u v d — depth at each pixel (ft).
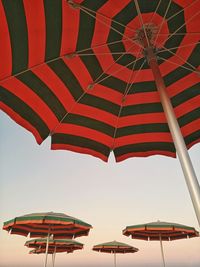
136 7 6.58
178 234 33.09
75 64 7.64
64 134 8.72
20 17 5.88
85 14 6.49
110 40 7.45
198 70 8.38
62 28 6.52
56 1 5.92
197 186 5.25
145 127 9.38
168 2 6.75
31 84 7.36
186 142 9.32
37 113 7.78
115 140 9.37
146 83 8.71
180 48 7.96
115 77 8.42
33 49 6.61
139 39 7.30
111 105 8.93
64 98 8.23
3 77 6.82
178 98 8.95
